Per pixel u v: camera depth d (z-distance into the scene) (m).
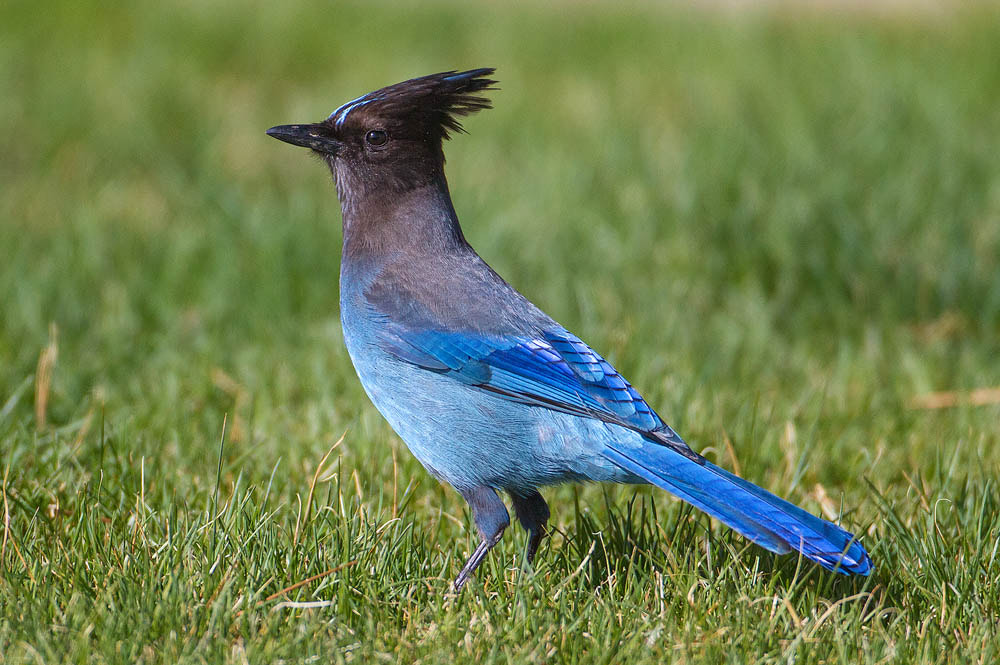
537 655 7.96
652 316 15.86
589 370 9.47
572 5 39.16
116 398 13.17
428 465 9.99
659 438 9.21
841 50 30.56
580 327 15.55
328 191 21.91
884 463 11.84
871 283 16.81
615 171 21.30
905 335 16.02
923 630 8.30
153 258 17.97
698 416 12.59
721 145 21.69
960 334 16.36
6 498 9.52
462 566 9.96
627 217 18.77
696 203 18.67
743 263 17.28
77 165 23.14
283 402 13.16
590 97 27.77
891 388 14.12
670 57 31.62
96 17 32.97
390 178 10.54
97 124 24.98
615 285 16.78
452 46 32.88
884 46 30.89
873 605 9.17
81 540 9.27
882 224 17.77
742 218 17.83
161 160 23.23
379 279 10.25
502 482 9.75
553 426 9.41
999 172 20.06
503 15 36.69
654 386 13.20
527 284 16.98
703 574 9.40
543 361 9.53
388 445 11.55
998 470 11.39
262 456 11.67
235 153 24.28
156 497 10.48
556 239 18.12
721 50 31.91
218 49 30.89
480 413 9.62
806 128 22.58
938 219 18.14
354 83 28.80
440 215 10.60
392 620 8.60
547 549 10.11
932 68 28.22
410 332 9.85
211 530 9.17
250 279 17.05
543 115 26.28
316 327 15.66
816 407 13.06
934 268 16.91
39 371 12.57
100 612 8.13
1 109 25.55
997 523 9.75
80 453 11.48
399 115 10.47
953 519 10.30
